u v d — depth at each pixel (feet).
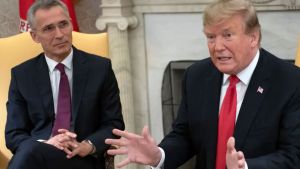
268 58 6.46
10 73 9.18
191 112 6.68
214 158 6.41
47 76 8.23
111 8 11.14
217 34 5.98
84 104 8.05
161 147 6.66
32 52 9.25
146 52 11.50
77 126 8.04
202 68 6.82
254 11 6.01
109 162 8.03
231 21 5.89
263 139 6.20
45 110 8.14
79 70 8.16
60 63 8.16
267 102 6.24
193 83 6.78
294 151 6.05
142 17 11.35
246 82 6.36
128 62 11.46
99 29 11.33
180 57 11.23
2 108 9.10
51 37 7.92
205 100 6.59
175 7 10.97
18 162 7.08
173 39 11.21
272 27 10.37
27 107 8.30
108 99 8.21
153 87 11.61
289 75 6.32
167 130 11.66
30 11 8.04
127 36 11.37
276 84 6.28
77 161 7.61
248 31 5.98
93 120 8.13
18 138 7.97
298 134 6.10
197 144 6.65
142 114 11.80
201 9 10.78
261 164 5.92
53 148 7.36
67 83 8.17
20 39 9.35
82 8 12.18
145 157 6.12
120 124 8.18
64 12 7.97
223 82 6.59
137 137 6.03
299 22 10.17
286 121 6.17
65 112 8.11
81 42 9.15
